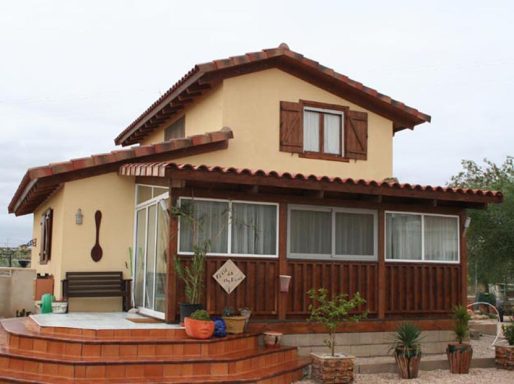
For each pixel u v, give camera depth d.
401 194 11.23
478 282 22.80
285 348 10.21
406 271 11.97
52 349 8.84
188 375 8.62
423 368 10.98
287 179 10.34
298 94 13.55
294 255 11.10
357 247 11.63
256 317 10.64
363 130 14.16
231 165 12.74
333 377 9.62
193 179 9.69
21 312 15.59
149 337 9.28
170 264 10.02
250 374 9.01
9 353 8.80
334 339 10.93
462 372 10.81
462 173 26.95
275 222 10.98
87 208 12.04
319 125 13.80
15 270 16.14
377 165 14.23
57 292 12.33
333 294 11.23
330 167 13.71
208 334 9.30
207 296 10.25
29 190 13.09
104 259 12.09
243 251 10.69
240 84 12.99
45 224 14.54
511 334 11.55
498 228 17.75
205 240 10.38
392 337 11.55
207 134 12.34
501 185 19.77
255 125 13.05
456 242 12.57
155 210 11.06
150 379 8.38
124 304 12.11
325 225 11.42
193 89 13.27
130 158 11.86
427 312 12.03
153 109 15.07
